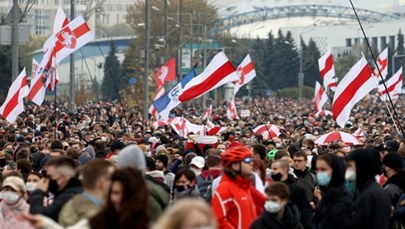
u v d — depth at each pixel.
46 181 20.23
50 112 99.69
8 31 65.44
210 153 27.02
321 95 81.38
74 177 19.83
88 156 31.33
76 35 49.56
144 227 15.80
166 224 13.77
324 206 20.84
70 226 16.89
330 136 45.69
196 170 28.28
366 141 44.56
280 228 21.78
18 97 48.66
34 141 47.00
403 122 77.94
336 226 20.53
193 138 39.25
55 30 53.91
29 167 27.88
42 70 50.25
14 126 60.44
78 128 62.78
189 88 40.59
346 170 21.12
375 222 20.66
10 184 22.25
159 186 18.78
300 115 105.88
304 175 29.08
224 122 75.75
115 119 86.75
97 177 17.52
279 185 21.80
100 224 15.81
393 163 23.56
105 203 16.03
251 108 135.50
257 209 22.89
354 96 42.28
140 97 113.62
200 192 24.80
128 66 168.62
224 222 21.81
